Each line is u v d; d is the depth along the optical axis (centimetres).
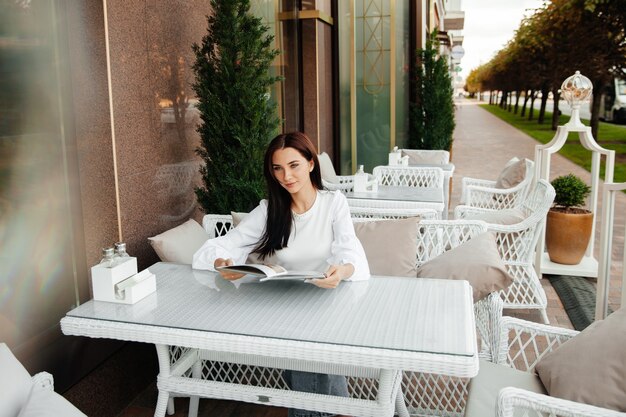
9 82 242
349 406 210
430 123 893
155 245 298
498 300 269
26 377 169
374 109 859
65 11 272
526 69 2706
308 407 215
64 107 273
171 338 202
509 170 629
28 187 254
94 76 291
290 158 250
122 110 315
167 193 367
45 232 264
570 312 454
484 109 6278
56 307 272
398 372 238
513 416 191
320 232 264
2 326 242
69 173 277
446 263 301
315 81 748
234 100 379
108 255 233
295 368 242
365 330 197
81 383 286
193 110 402
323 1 775
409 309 216
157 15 352
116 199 307
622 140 2092
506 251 444
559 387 203
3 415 157
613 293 493
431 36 896
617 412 167
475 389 218
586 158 1636
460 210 503
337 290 238
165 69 363
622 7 1162
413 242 330
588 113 4103
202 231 333
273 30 633
